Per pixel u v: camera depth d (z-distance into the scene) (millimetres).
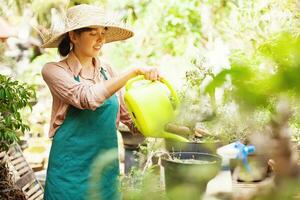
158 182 604
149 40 6875
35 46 7289
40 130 5785
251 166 557
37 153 5219
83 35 2271
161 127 896
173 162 1518
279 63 428
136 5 6797
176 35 6695
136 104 1680
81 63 2340
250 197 476
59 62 2311
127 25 2396
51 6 6645
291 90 429
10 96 2881
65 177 2318
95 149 2309
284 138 447
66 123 2307
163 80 1821
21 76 6559
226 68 455
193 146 1705
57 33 2285
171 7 6656
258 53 456
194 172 625
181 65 4746
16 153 3318
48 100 6324
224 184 742
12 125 2979
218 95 504
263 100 439
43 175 4594
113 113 2352
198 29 6336
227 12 4387
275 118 447
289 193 437
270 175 476
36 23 6949
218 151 978
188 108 548
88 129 2297
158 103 1686
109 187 1095
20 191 2994
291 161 446
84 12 2266
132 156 3654
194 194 570
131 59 6859
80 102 2146
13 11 7156
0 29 6613
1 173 2992
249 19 2857
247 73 442
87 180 2314
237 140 809
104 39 2330
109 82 2055
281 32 449
